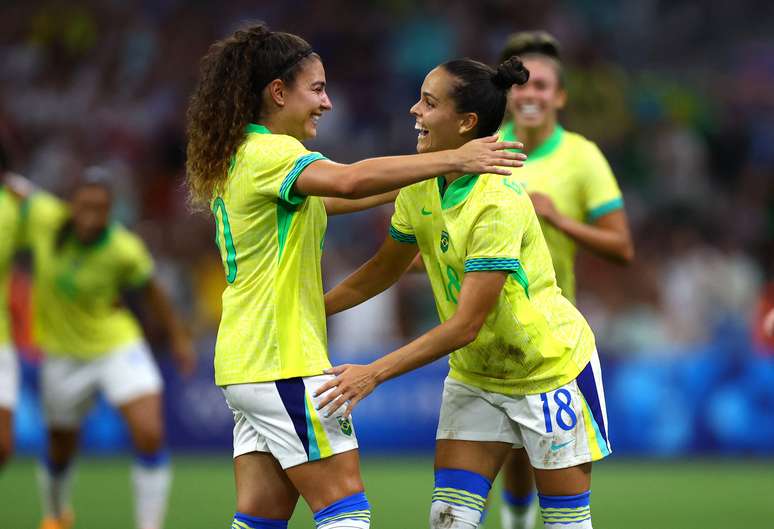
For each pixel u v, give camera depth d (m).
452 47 53.25
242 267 13.74
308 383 13.46
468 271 13.58
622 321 41.94
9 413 21.77
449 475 14.67
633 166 50.00
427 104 14.11
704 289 41.88
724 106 53.97
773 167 51.84
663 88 53.66
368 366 13.24
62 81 52.44
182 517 25.58
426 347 13.30
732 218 48.69
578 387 14.34
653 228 46.91
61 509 24.14
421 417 37.03
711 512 26.81
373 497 28.72
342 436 13.60
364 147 50.03
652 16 57.78
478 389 14.63
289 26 53.78
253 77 13.87
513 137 19.38
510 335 14.02
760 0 58.78
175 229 43.16
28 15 54.34
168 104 51.22
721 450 36.81
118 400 23.73
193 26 54.03
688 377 37.03
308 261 13.76
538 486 14.44
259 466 13.97
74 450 24.34
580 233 18.08
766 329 19.19
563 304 14.59
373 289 15.55
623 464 35.88
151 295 25.38
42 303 23.98
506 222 13.53
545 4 55.28
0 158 22.38
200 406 37.41
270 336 13.48
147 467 23.34
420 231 14.51
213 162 13.84
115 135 50.12
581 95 50.56
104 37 53.59
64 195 48.09
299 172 13.16
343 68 52.78
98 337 24.06
